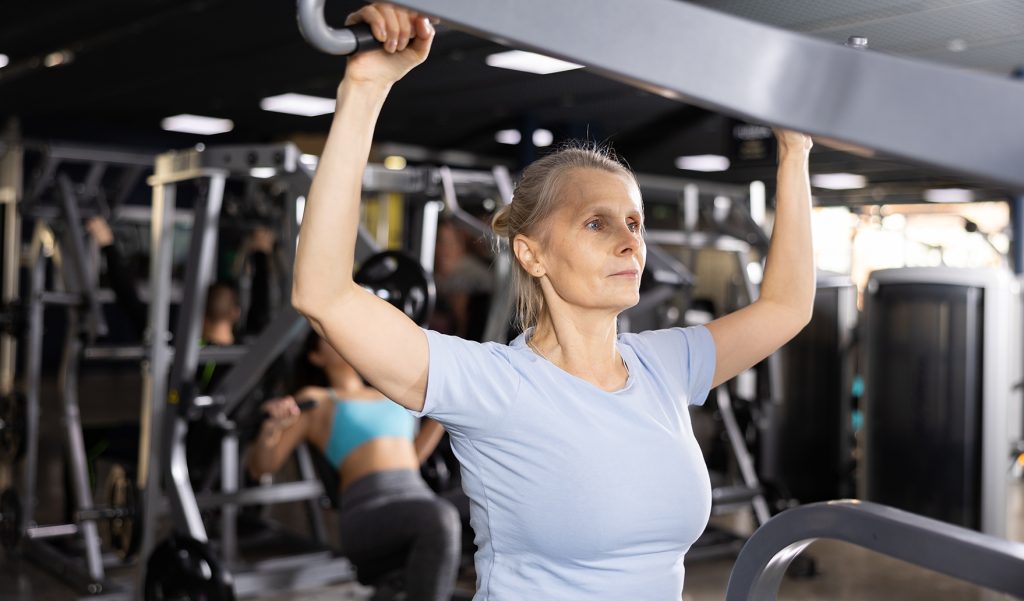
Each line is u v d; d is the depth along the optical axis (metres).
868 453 4.23
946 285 3.97
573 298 0.99
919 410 4.04
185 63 6.75
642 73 0.50
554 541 0.95
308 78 7.03
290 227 3.03
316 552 4.15
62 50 6.55
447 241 5.59
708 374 1.13
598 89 6.63
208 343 4.23
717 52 0.51
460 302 5.62
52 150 4.08
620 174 1.01
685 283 3.98
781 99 0.50
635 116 7.69
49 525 4.60
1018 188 0.47
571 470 0.94
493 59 5.66
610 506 0.94
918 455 4.04
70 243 3.96
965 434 3.94
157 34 5.93
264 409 2.85
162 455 3.12
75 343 3.88
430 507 2.59
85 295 3.88
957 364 3.95
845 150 0.55
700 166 9.96
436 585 2.53
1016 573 0.79
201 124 9.66
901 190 10.12
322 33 0.70
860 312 5.35
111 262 3.63
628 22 0.50
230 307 4.32
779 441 5.27
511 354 0.98
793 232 1.19
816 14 0.95
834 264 10.62
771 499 4.43
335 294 0.89
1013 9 1.06
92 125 9.93
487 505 0.98
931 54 1.14
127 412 8.61
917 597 3.85
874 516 0.93
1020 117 0.47
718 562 4.23
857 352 5.93
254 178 3.54
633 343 1.10
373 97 0.85
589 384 0.98
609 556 0.96
